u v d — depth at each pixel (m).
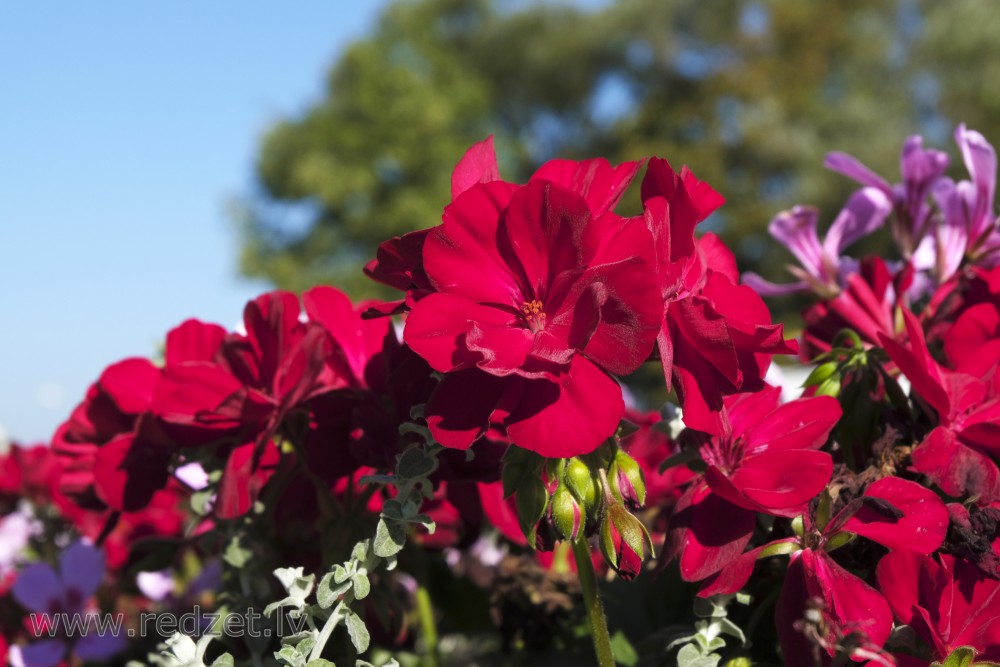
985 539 0.32
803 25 9.59
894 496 0.33
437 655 0.48
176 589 0.66
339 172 9.65
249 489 0.37
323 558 0.40
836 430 0.38
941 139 8.29
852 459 0.37
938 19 8.77
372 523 0.40
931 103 8.68
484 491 0.43
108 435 0.45
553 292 0.30
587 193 0.32
